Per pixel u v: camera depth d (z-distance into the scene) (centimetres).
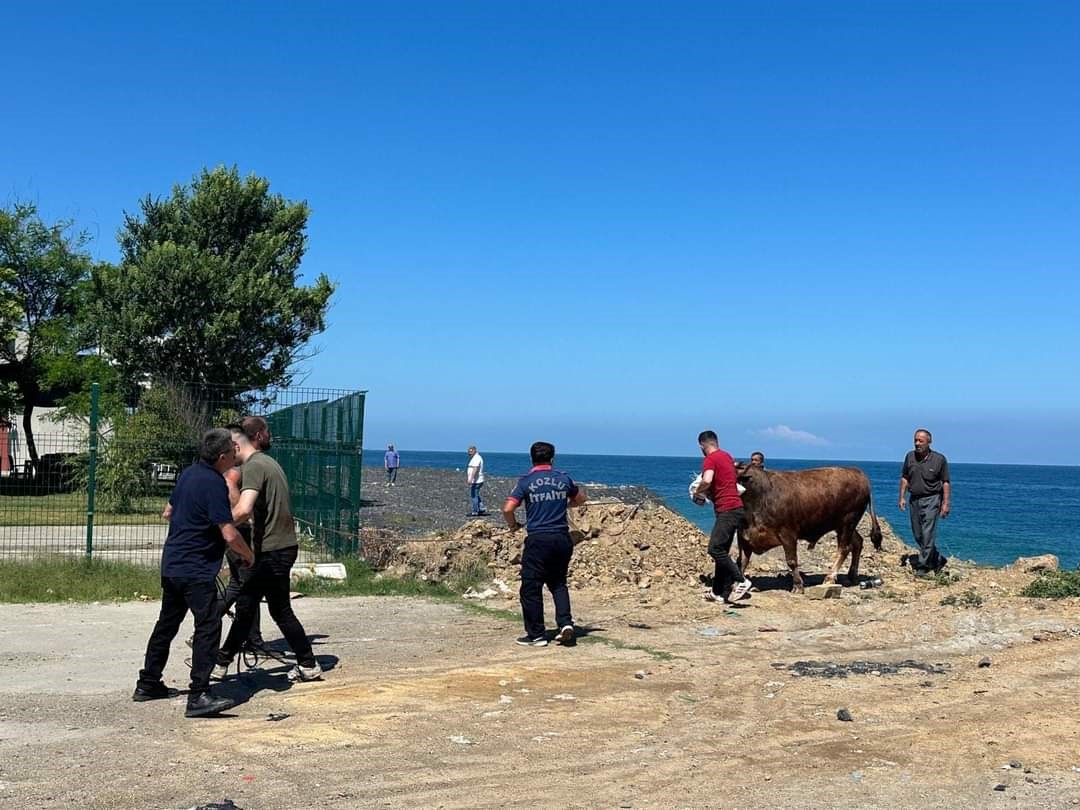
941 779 629
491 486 5006
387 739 693
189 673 877
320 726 720
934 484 1588
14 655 950
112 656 949
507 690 841
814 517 1373
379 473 5906
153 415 2239
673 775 630
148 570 1399
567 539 1041
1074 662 970
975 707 802
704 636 1102
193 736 691
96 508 2161
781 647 1046
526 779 616
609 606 1296
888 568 1642
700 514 4238
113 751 654
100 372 3516
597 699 816
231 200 3769
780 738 713
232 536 754
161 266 3459
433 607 1280
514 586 1434
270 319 3628
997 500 7581
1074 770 649
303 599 1331
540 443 1056
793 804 581
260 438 864
